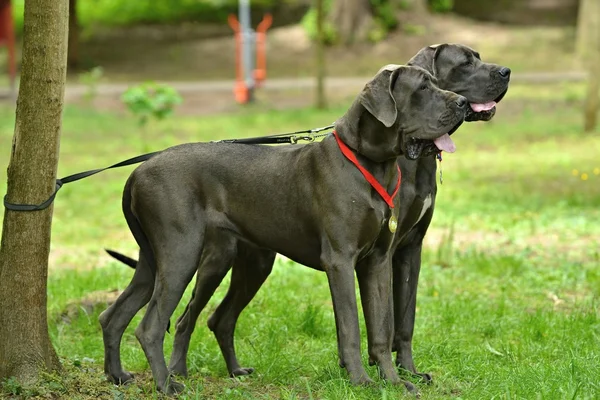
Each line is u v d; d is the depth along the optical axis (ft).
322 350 34.60
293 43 167.32
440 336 36.86
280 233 30.04
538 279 47.11
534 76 140.36
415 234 31.40
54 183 29.12
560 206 66.85
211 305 41.37
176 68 160.15
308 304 39.37
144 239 30.86
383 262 29.89
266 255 32.40
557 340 35.88
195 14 186.91
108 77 152.97
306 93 135.33
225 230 30.63
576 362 31.24
